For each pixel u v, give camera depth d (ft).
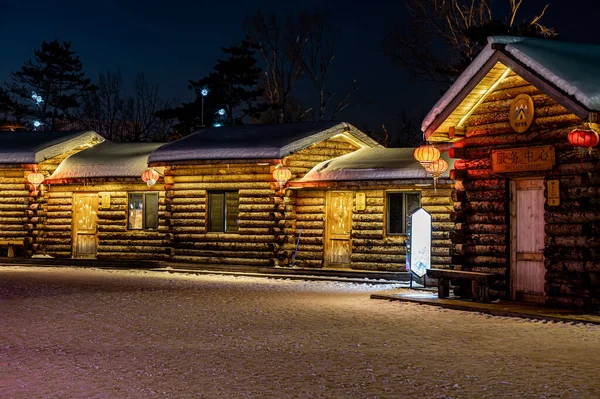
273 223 73.36
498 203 47.29
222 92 157.79
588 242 41.45
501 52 43.19
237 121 157.38
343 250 71.72
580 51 44.68
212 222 77.10
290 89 145.18
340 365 27.68
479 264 48.03
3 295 50.70
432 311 43.39
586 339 33.53
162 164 77.05
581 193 41.98
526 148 44.86
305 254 73.20
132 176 81.20
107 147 91.76
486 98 47.85
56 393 23.48
